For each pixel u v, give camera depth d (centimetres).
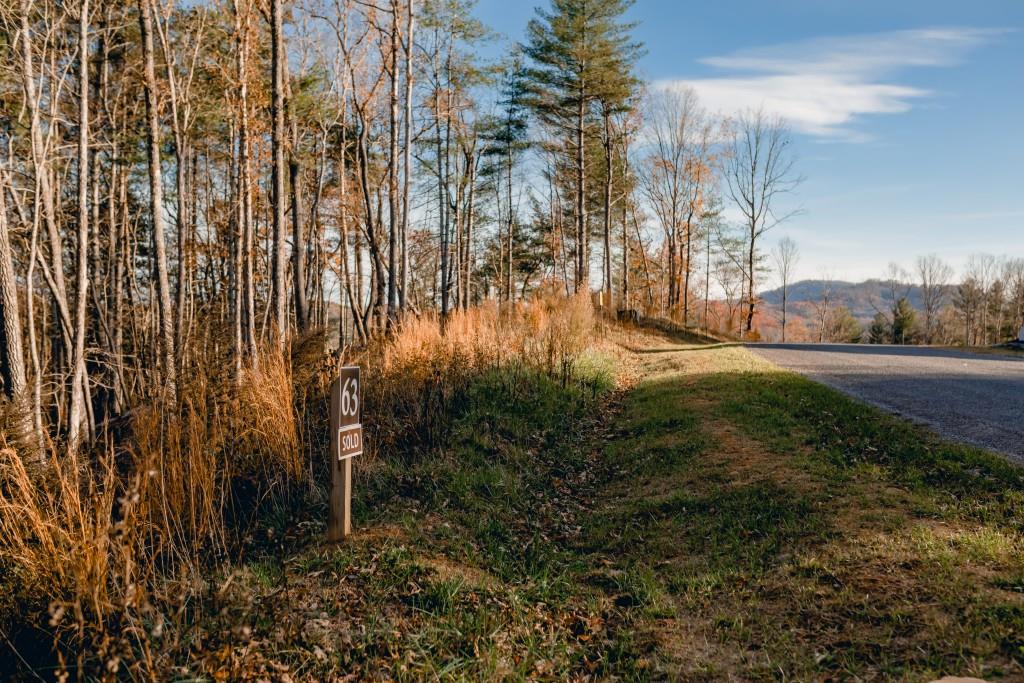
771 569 511
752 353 2073
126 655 349
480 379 1134
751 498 657
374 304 2230
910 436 775
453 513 685
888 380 1324
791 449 789
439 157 2767
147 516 539
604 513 734
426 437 877
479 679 395
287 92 1933
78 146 1298
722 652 420
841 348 2431
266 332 1753
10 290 948
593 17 2903
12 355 945
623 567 586
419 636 433
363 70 2238
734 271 5144
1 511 456
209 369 758
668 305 4431
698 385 1304
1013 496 548
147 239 2636
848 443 784
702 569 546
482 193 3759
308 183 2814
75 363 1205
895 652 374
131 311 2264
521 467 867
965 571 439
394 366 995
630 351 2212
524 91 3139
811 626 423
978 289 7588
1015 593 404
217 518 595
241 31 1598
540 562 603
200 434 625
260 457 707
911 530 515
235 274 2097
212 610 430
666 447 899
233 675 359
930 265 7881
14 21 1177
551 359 1261
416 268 3356
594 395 1272
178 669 359
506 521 698
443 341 1126
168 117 1864
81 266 1256
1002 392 1125
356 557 543
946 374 1423
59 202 1652
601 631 475
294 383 828
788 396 1105
